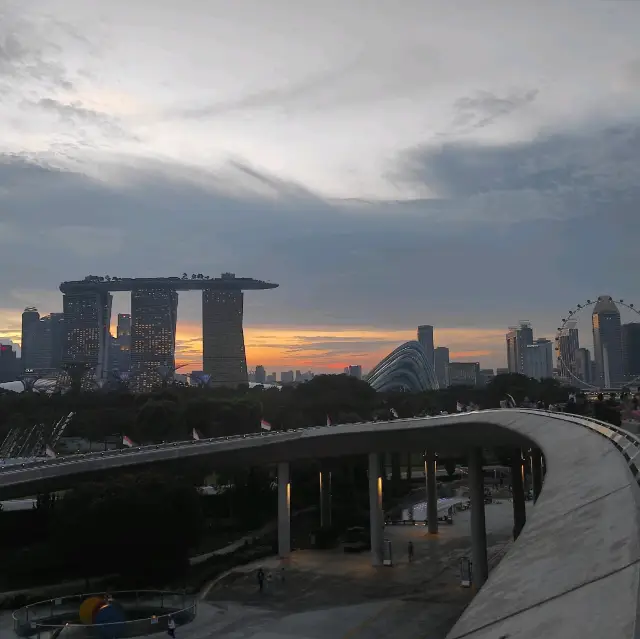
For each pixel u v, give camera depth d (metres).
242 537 119.75
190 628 69.31
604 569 19.16
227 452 109.19
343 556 107.12
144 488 89.44
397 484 178.62
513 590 20.50
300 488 151.25
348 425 115.94
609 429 42.00
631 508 23.20
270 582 88.75
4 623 69.69
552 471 35.97
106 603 68.25
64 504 87.69
